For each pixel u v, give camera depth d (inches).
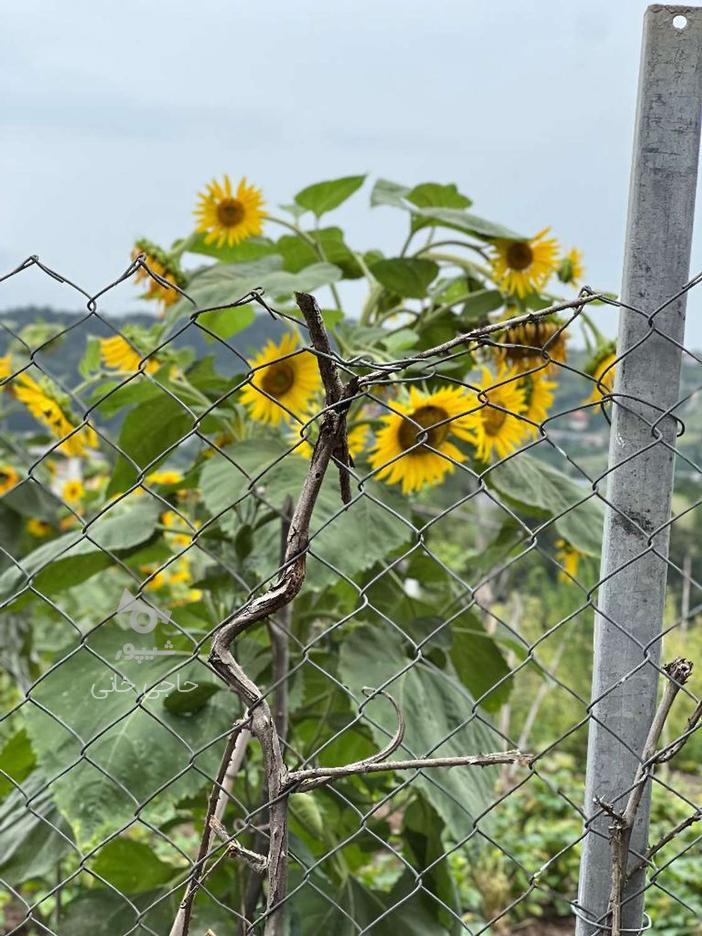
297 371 89.7
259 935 78.3
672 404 60.1
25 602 95.1
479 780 84.2
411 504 94.4
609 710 62.1
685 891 184.4
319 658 90.9
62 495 172.1
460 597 102.7
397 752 78.6
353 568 80.4
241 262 103.0
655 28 58.5
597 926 62.4
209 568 96.7
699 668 257.0
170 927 84.5
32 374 103.3
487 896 175.9
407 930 86.1
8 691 223.1
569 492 96.1
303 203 114.7
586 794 63.6
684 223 59.1
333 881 92.4
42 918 119.5
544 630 247.4
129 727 79.0
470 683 104.8
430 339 104.7
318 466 57.1
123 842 93.1
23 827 89.3
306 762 62.9
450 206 114.8
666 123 58.8
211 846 67.6
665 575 61.3
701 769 257.3
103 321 54.4
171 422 101.3
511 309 100.7
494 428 91.0
